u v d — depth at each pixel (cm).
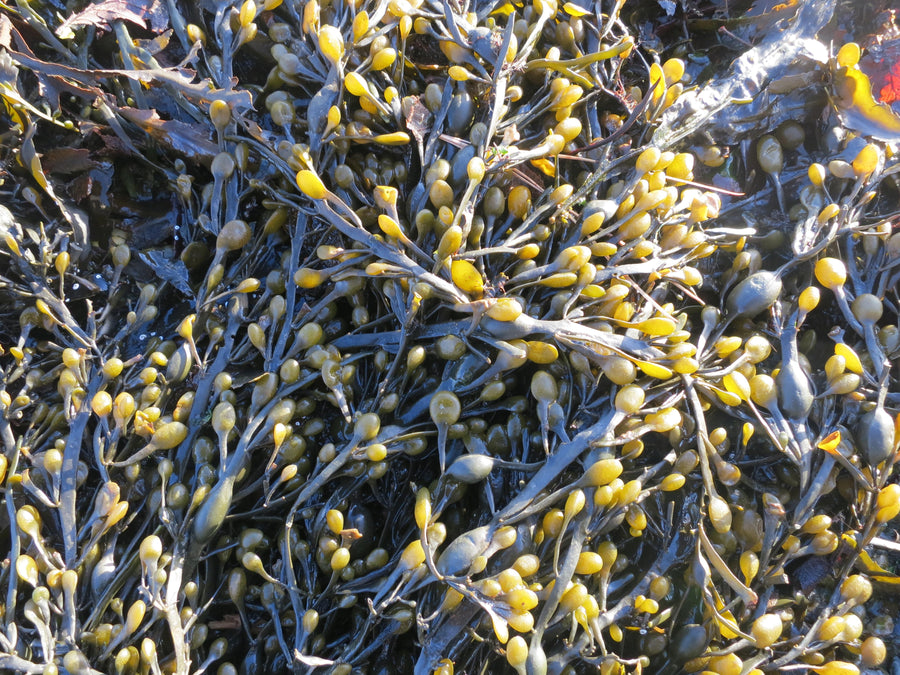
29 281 45
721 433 40
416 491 39
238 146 45
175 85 45
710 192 49
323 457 40
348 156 45
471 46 45
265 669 40
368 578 40
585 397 41
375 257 42
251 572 42
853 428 43
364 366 44
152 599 37
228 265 46
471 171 40
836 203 48
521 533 39
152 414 40
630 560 42
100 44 50
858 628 39
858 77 48
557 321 40
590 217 42
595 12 50
